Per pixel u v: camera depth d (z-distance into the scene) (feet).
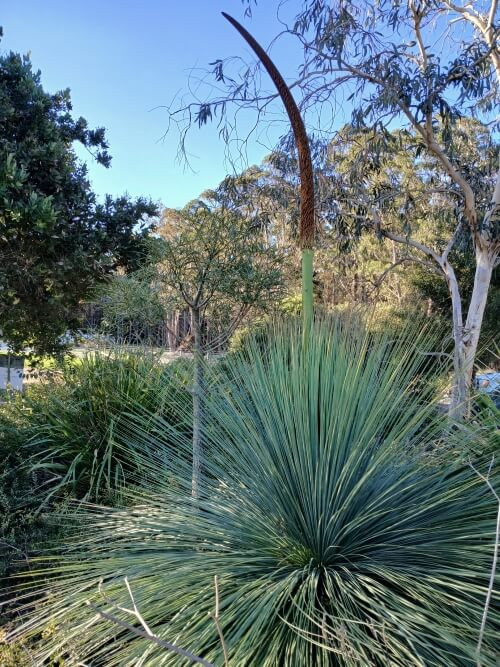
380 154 19.97
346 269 22.49
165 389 12.37
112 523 8.80
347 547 6.96
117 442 12.71
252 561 6.93
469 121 20.86
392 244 37.78
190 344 11.40
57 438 13.20
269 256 10.82
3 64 14.99
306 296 8.34
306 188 8.27
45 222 13.23
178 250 10.06
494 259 17.24
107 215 16.03
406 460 7.67
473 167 19.57
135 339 13.93
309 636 5.80
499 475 7.61
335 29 14.80
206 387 9.55
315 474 7.09
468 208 16.97
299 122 8.18
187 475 9.20
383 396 7.73
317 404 7.62
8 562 9.66
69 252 15.26
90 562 8.21
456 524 7.17
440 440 7.93
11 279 15.19
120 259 16.83
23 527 10.60
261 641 5.74
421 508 7.16
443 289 42.27
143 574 6.98
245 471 8.11
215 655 5.62
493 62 16.75
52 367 18.03
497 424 8.29
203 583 6.64
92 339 15.72
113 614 6.46
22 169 12.94
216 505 8.08
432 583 6.29
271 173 18.48
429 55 15.97
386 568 6.48
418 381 8.15
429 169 24.71
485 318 41.06
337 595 6.22
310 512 7.13
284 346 8.78
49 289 15.85
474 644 5.47
